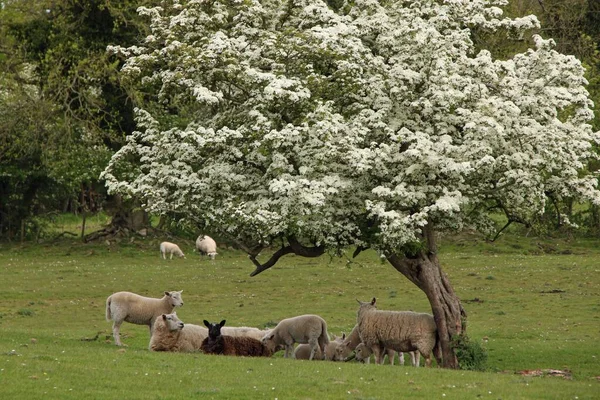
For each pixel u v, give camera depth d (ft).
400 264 111.75
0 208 257.14
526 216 117.80
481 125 102.17
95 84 235.20
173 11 127.34
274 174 105.60
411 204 103.04
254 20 115.96
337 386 83.20
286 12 117.19
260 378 86.33
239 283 191.01
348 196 106.73
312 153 104.27
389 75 108.47
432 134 107.76
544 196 109.70
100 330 138.21
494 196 110.42
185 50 107.65
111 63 225.15
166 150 112.57
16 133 236.02
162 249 230.48
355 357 114.83
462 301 169.07
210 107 117.08
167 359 96.17
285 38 110.83
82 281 190.60
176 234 257.34
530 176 102.73
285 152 105.50
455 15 114.32
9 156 244.83
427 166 102.78
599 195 108.68
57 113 235.61
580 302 166.20
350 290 182.39
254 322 146.61
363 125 106.42
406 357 127.75
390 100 108.78
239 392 78.95
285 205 102.01
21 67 241.35
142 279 194.39
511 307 162.81
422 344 108.58
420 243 104.99
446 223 113.19
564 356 119.85
